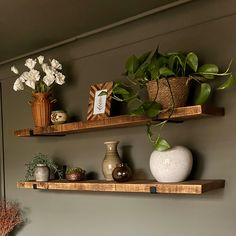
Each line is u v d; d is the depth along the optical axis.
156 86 1.84
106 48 2.47
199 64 2.00
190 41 2.05
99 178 2.50
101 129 2.41
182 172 1.85
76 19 2.27
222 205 1.87
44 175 2.57
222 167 1.89
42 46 2.79
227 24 1.91
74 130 2.37
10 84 3.27
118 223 2.35
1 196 3.31
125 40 2.37
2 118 3.35
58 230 2.77
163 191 1.82
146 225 2.20
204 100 1.80
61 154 2.78
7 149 3.30
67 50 2.73
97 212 2.48
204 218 1.94
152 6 2.11
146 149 2.23
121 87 2.21
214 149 1.92
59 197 2.77
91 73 2.57
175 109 1.80
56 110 2.69
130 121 1.99
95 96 2.37
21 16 2.19
